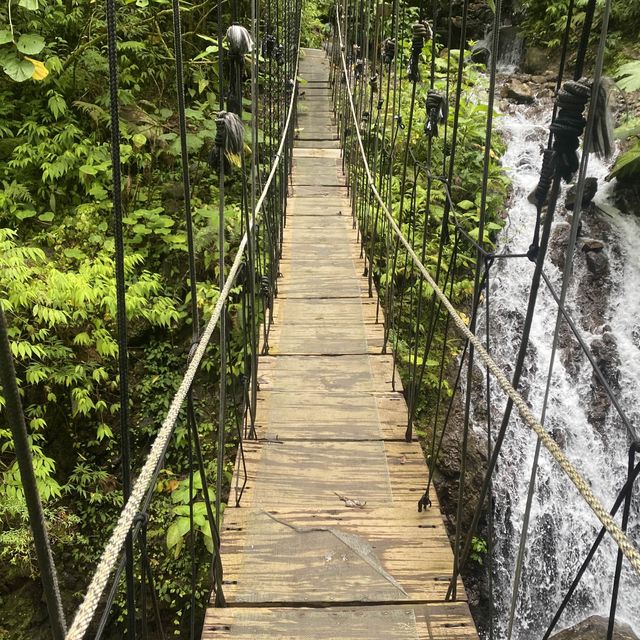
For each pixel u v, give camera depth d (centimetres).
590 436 375
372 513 172
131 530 83
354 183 398
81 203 367
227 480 299
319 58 807
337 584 149
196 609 275
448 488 336
